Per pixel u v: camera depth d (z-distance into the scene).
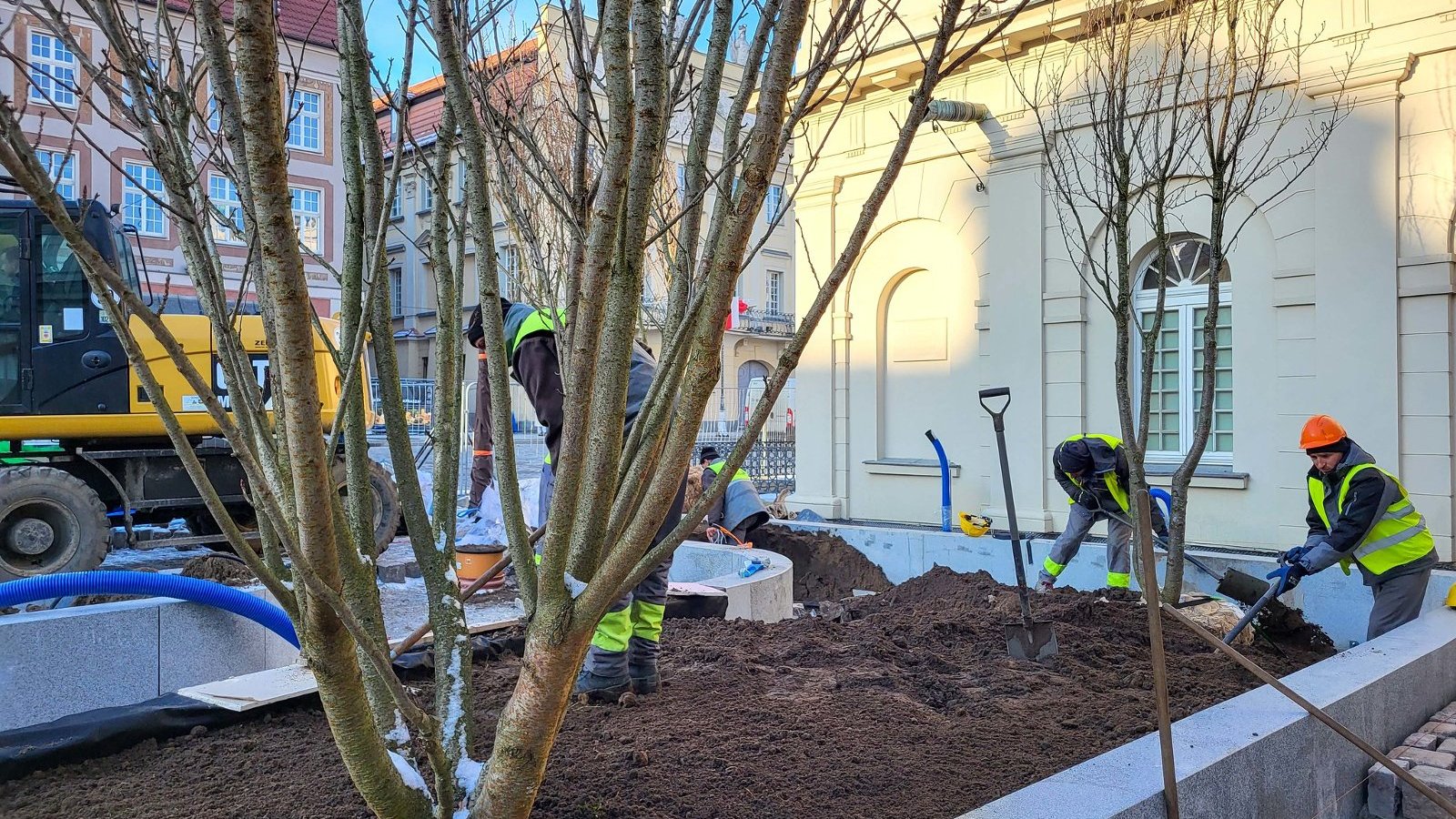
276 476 2.06
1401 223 8.39
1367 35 8.45
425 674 4.16
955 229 11.30
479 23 2.44
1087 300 10.28
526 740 2.04
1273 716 3.50
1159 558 7.34
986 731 3.73
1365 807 3.88
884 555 9.17
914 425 11.88
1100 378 10.24
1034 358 10.59
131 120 1.88
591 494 2.01
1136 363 10.10
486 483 8.41
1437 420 8.23
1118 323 5.42
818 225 12.49
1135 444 5.53
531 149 2.43
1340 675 4.10
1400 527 5.71
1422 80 8.26
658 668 4.37
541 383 3.61
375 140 2.30
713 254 2.17
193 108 2.00
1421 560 5.70
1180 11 6.25
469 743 2.39
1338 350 8.70
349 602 2.26
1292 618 6.10
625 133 1.84
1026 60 10.41
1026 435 10.70
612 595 1.92
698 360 1.87
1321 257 8.77
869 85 11.59
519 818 2.10
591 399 1.95
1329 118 8.65
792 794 2.96
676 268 2.42
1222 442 9.71
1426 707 4.53
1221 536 9.46
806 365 12.67
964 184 11.18
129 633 4.38
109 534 7.23
